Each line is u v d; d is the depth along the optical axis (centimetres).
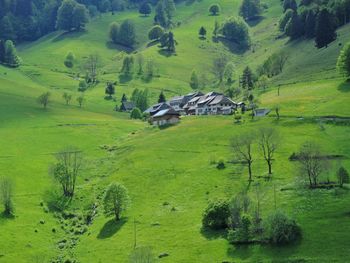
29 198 13050
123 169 15225
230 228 9900
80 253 10438
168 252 9575
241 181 12650
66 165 14350
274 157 13862
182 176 13775
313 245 8731
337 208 9969
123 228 11219
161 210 11888
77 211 12838
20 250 10381
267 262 8500
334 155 13300
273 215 9288
